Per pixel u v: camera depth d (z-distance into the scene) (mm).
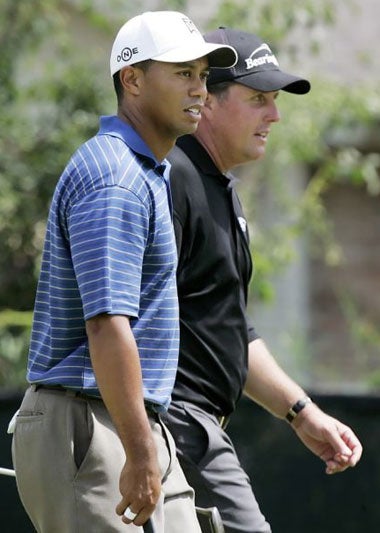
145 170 13492
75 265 12977
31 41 33094
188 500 14359
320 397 23359
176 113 13906
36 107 32969
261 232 33156
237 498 16203
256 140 17062
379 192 41312
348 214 41688
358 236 41688
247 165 34531
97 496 13312
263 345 18078
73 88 32531
